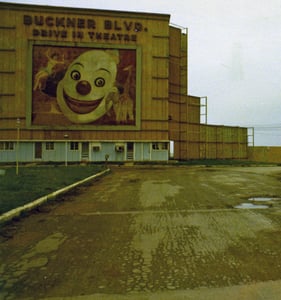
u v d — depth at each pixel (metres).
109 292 3.22
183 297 3.10
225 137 44.50
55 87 31.41
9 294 3.18
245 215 7.09
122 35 32.59
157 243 4.91
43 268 3.87
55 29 31.61
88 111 31.88
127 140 32.38
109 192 11.25
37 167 25.52
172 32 38.00
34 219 6.71
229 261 4.09
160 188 12.50
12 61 30.95
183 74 39.28
